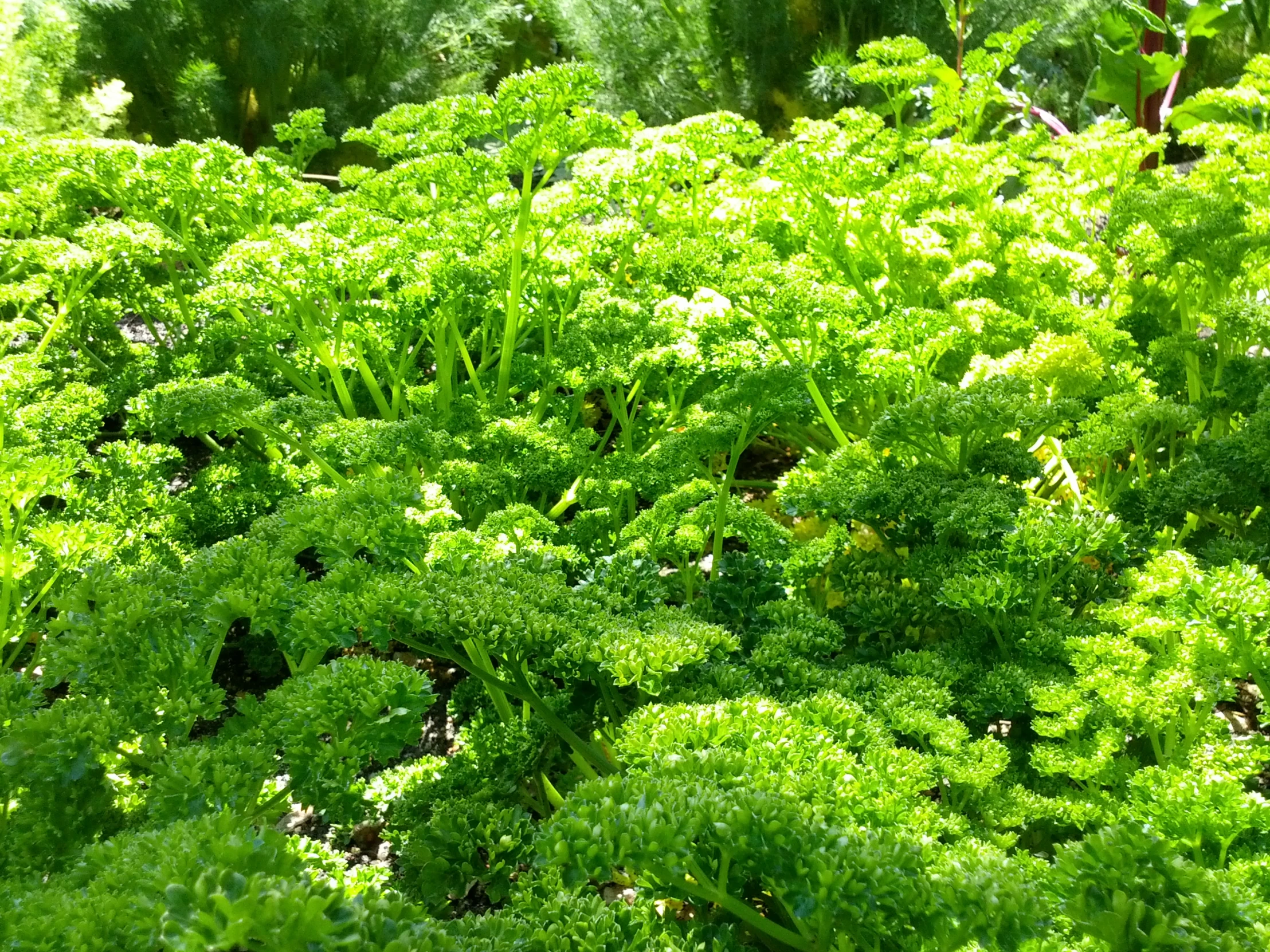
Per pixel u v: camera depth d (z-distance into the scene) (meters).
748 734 2.19
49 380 4.80
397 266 4.43
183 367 4.99
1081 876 1.60
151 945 1.33
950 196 5.26
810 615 2.98
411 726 2.27
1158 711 2.55
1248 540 3.48
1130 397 3.69
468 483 3.74
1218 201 4.09
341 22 9.04
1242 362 3.96
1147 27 6.04
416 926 1.40
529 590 2.61
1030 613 3.03
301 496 3.07
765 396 3.41
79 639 2.36
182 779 2.13
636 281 5.20
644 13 8.29
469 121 4.38
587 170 4.75
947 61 7.89
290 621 2.42
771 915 2.26
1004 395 3.21
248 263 4.28
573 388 4.57
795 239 5.15
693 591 3.71
